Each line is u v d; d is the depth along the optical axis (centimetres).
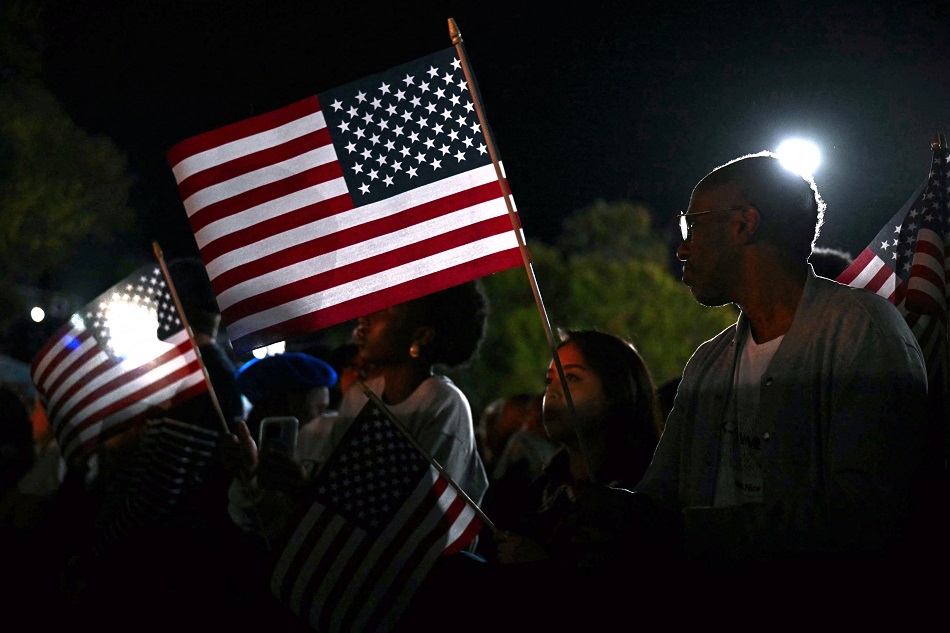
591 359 376
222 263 389
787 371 283
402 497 360
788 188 299
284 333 382
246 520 446
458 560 345
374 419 367
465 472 418
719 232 300
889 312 277
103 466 503
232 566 443
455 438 416
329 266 383
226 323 387
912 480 260
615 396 373
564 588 305
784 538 264
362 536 358
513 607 319
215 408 439
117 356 495
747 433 293
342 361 538
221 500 456
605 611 292
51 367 510
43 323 2211
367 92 390
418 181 383
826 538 259
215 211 391
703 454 305
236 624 436
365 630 352
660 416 389
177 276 497
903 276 355
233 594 439
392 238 381
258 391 459
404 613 349
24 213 2247
